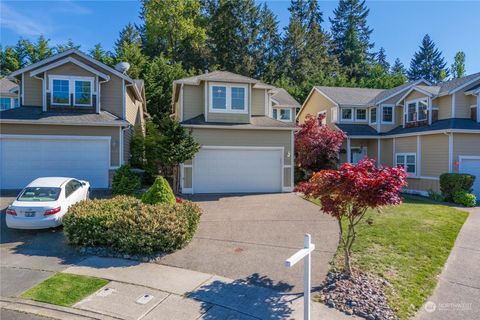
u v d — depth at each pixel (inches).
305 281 195.2
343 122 1011.9
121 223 304.8
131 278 255.8
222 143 659.4
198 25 1818.4
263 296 230.5
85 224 313.7
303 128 817.5
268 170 679.1
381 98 973.2
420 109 840.9
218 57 1752.0
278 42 1908.2
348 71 2170.3
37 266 279.6
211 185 655.8
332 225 399.9
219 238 353.1
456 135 697.6
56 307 211.2
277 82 1638.8
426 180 761.6
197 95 706.8
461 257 309.6
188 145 609.9
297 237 356.5
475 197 636.1
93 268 275.6
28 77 676.7
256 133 673.0
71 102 653.9
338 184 243.0
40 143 602.9
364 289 239.1
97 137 623.2
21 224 354.6
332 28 2588.6
